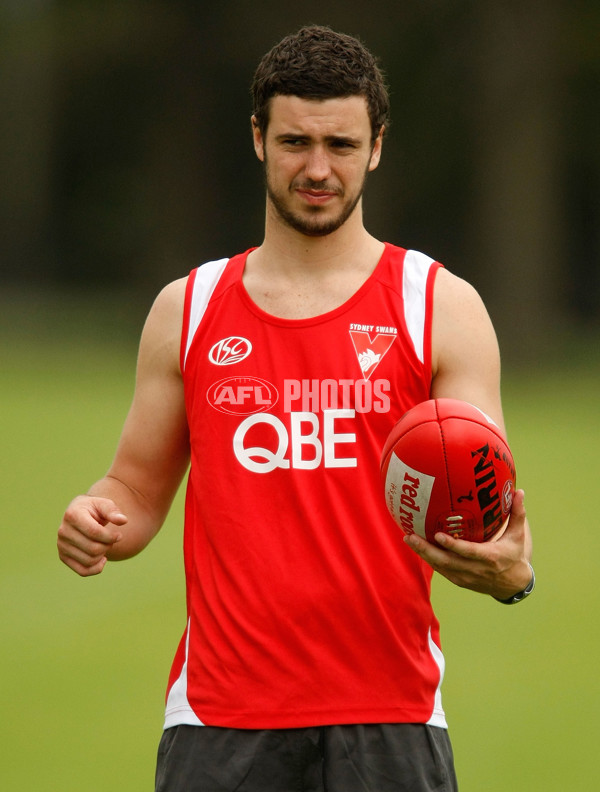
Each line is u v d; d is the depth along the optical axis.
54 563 31.84
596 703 21.83
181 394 12.40
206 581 11.66
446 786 11.43
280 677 11.25
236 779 11.24
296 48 11.55
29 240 140.50
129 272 140.25
